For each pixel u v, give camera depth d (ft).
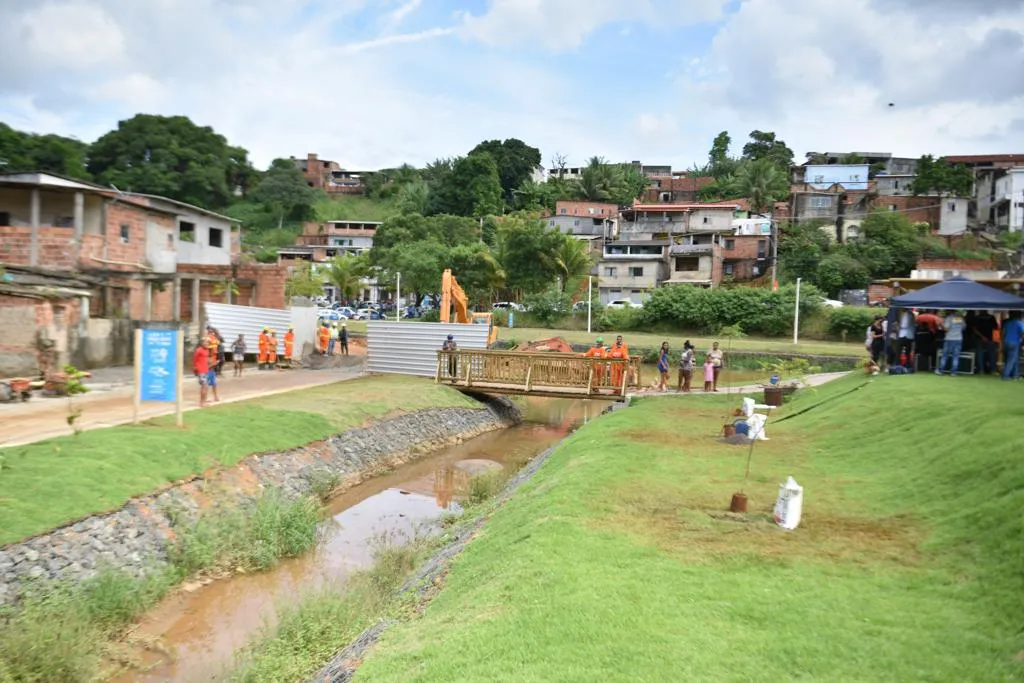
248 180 385.50
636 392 85.61
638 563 26.18
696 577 24.70
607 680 18.01
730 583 24.08
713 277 211.61
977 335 60.75
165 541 39.83
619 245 232.94
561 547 27.96
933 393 48.98
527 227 217.15
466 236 263.90
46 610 30.58
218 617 35.81
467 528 42.86
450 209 341.82
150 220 120.67
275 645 29.81
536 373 88.38
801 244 219.00
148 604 35.17
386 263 222.48
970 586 22.65
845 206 248.52
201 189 338.34
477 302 216.13
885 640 19.67
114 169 318.65
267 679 27.07
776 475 39.29
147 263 119.14
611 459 43.83
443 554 37.27
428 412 83.30
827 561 25.93
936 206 240.73
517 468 67.05
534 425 96.58
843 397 58.70
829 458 42.91
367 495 59.88
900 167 315.78
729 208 239.09
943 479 32.86
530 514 34.60
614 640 20.13
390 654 22.84
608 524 30.94
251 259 251.60
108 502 38.83
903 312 64.34
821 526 29.91
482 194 333.83
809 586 23.67
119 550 36.91
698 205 241.76
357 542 47.29
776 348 146.82
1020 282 65.10
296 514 46.47
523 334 170.60
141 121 330.54
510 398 106.42
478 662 19.77
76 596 32.19
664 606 22.33
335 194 435.12
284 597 37.78
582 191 330.13
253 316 111.75
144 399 53.62
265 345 106.22
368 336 106.01
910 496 32.50
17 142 262.06
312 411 69.41
